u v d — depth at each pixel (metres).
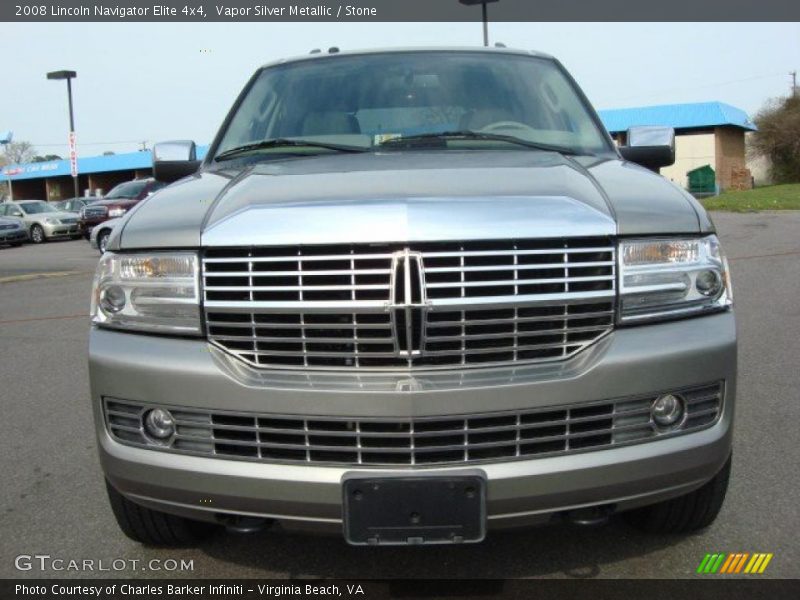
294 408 2.44
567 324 2.53
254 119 3.98
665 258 2.62
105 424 2.71
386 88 3.94
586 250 2.53
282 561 3.19
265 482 2.48
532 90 3.97
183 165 4.17
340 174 2.96
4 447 4.61
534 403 2.43
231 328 2.54
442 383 2.41
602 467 2.49
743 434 4.43
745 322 7.29
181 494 2.59
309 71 4.17
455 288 2.45
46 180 62.03
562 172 2.95
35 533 3.49
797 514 3.44
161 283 2.61
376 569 3.09
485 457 2.46
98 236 17.95
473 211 2.50
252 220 2.56
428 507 2.40
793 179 49.62
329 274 2.45
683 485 2.64
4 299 10.85
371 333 2.45
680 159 47.81
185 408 2.54
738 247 12.95
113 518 3.62
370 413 2.40
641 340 2.55
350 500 2.41
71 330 8.32
